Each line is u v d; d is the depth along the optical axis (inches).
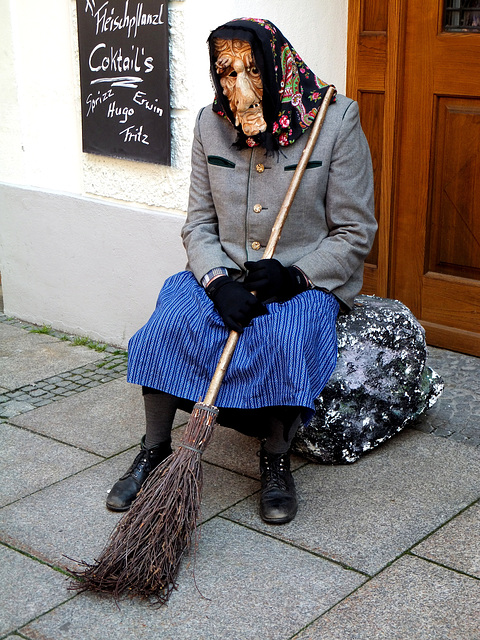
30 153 180.5
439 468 118.8
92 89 159.9
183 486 96.8
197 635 87.4
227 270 116.3
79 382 155.8
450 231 152.9
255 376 103.8
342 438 118.0
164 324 107.5
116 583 93.2
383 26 150.5
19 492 116.5
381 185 157.5
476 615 88.4
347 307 118.7
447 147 149.3
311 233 115.0
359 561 98.5
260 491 114.1
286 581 95.4
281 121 110.2
